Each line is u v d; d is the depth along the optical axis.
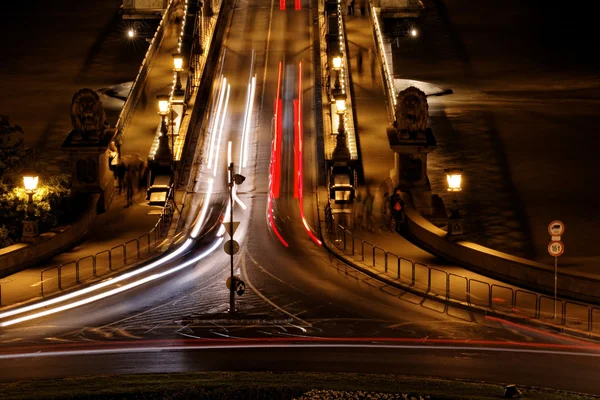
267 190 126.88
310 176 131.12
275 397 52.47
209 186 128.12
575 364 63.62
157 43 166.00
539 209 138.62
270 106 152.38
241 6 192.50
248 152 138.12
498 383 58.62
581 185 149.38
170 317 76.75
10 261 93.44
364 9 186.00
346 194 120.75
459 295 83.94
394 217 110.94
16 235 111.75
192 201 123.00
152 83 154.25
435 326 74.12
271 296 84.06
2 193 115.94
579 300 82.12
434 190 146.38
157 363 63.03
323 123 143.00
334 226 109.38
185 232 110.88
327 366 62.25
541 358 65.06
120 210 118.81
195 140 138.62
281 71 164.88
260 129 145.12
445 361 63.94
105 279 90.88
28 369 62.25
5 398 52.75
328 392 53.28
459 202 141.00
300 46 174.88
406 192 118.94
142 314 77.94
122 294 85.19
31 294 85.50
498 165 158.00
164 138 124.81
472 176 152.88
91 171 118.12
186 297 83.88
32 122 178.62
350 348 66.94
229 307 78.56
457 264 96.50
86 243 106.69
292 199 123.69
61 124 177.75
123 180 124.62
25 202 114.00
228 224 75.81
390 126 137.75
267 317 75.75
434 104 190.88
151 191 121.44
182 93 142.88
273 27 182.88
